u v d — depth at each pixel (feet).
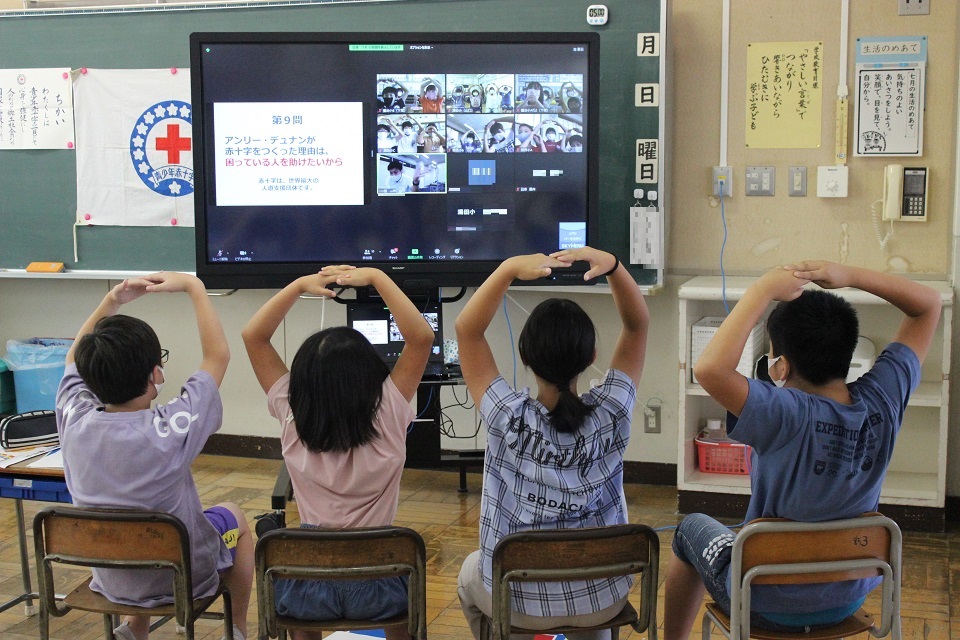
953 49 12.07
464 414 14.67
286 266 12.13
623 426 6.41
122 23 14.25
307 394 6.68
